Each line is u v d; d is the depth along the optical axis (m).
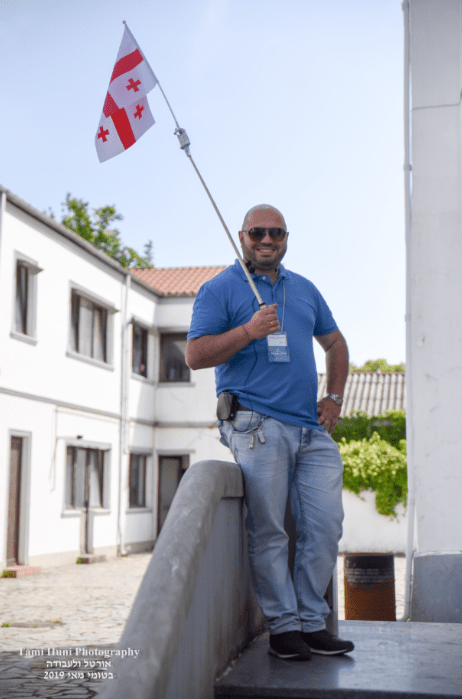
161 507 22.72
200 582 2.55
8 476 14.81
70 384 17.41
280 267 3.39
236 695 2.69
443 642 3.53
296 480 3.22
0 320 14.59
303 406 3.19
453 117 6.46
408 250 6.78
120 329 20.23
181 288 23.67
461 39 6.33
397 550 18.30
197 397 22.33
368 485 18.53
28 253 15.64
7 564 14.80
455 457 6.11
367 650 3.30
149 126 3.98
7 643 7.17
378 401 21.05
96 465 18.97
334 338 3.58
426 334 6.31
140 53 4.02
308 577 3.18
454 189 6.41
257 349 3.17
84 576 14.28
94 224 37.78
